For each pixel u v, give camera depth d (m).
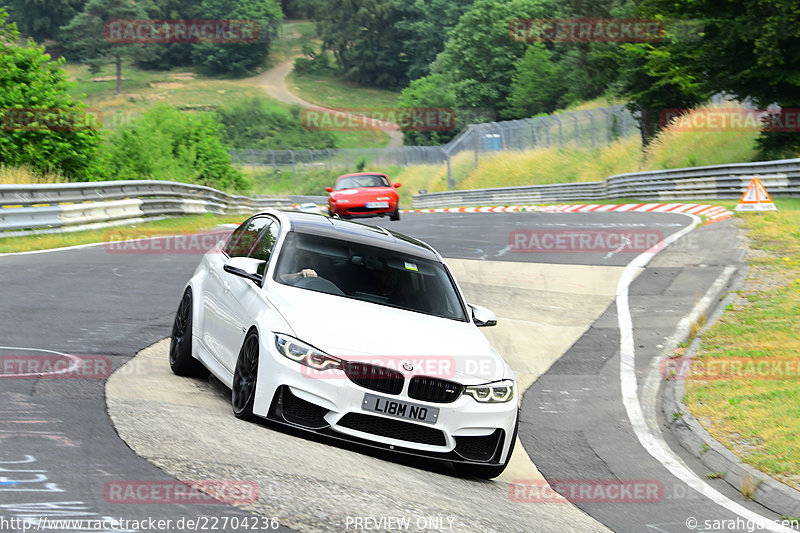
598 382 30.69
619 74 137.12
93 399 19.05
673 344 34.94
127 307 33.19
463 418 18.52
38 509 12.09
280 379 18.06
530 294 43.78
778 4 90.38
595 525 17.30
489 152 195.25
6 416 16.86
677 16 101.44
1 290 33.84
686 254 52.84
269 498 13.89
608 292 44.06
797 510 18.75
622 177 120.12
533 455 23.14
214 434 17.22
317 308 19.47
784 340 33.16
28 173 72.88
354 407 17.84
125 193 74.06
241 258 21.47
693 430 24.72
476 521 15.16
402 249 23.03
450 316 21.53
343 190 82.19
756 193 71.12
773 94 101.31
